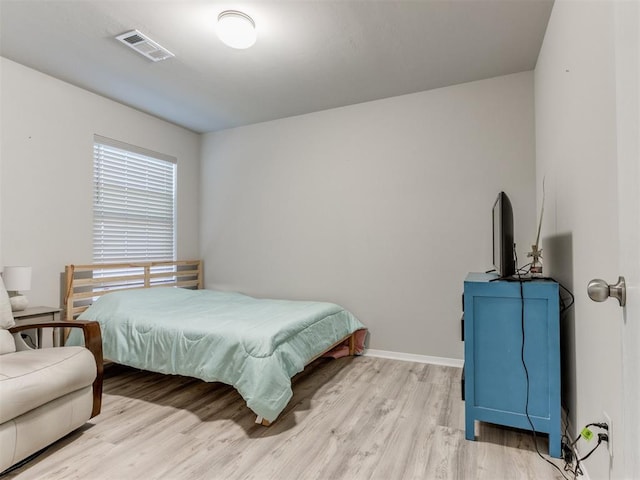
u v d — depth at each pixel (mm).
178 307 3080
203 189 4527
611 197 1241
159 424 2105
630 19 688
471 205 3139
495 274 2408
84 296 3158
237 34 2236
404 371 3018
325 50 2621
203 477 1609
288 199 3971
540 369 1771
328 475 1622
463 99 3178
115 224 3578
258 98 3475
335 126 3723
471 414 1889
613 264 1222
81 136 3246
